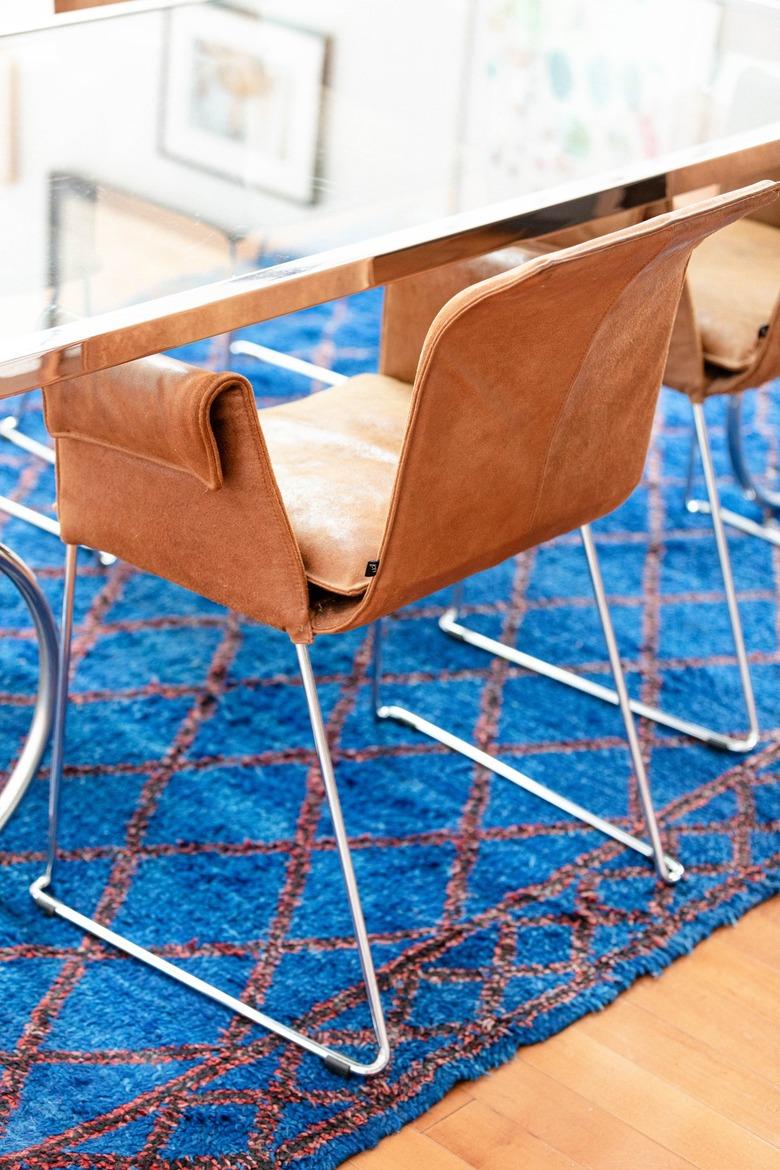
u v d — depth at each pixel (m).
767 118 1.81
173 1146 1.39
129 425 1.33
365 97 1.77
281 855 1.80
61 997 1.57
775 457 2.94
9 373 1.07
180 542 1.43
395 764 1.99
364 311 3.44
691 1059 1.55
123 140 1.58
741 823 1.92
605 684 2.22
